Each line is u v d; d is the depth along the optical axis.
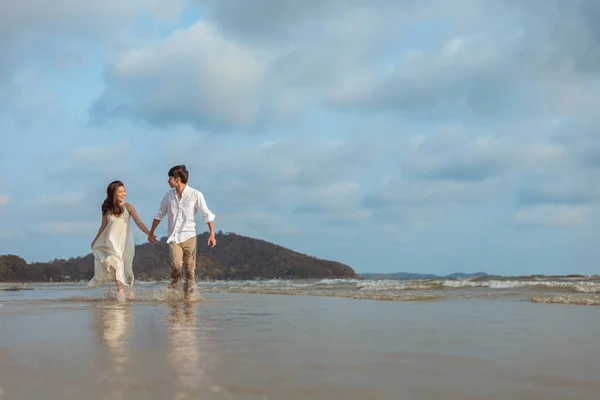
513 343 2.68
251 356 2.25
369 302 6.40
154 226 7.54
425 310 4.98
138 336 2.93
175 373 1.88
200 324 3.66
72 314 4.46
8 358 2.21
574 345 2.60
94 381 1.75
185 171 7.36
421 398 1.55
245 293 9.89
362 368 1.99
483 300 6.46
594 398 1.55
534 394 1.60
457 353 2.35
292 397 1.55
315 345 2.60
